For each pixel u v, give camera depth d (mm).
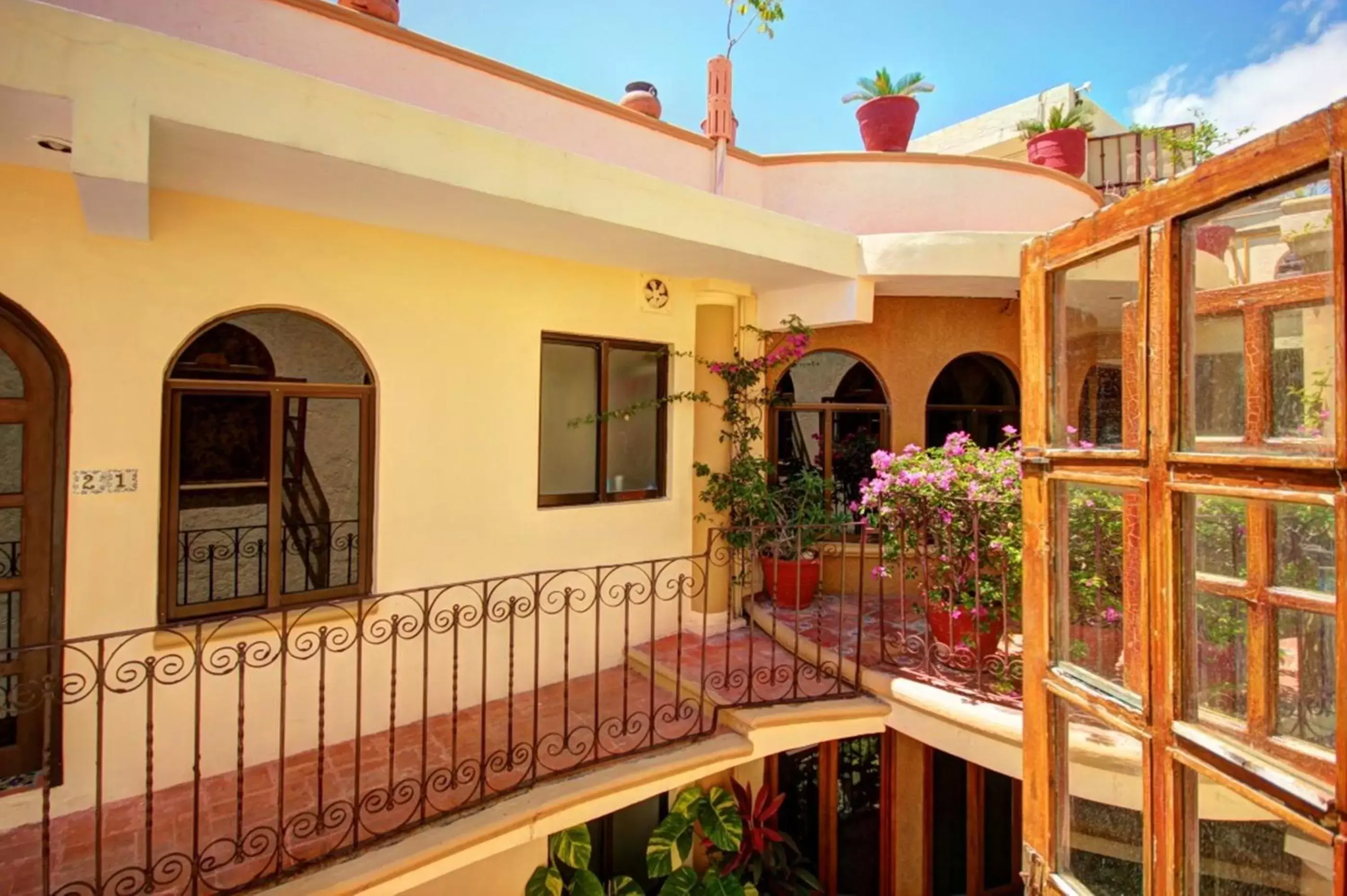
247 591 3941
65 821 3074
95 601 3186
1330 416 986
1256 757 1109
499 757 3566
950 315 5945
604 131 4812
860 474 6008
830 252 4832
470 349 4230
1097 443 1488
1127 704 1366
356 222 3787
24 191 3002
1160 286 1261
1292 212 1044
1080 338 1543
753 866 4812
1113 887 1432
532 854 4016
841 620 4340
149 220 3086
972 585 4000
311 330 3854
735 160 5598
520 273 4422
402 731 3910
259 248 3518
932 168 5805
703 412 5371
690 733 3809
